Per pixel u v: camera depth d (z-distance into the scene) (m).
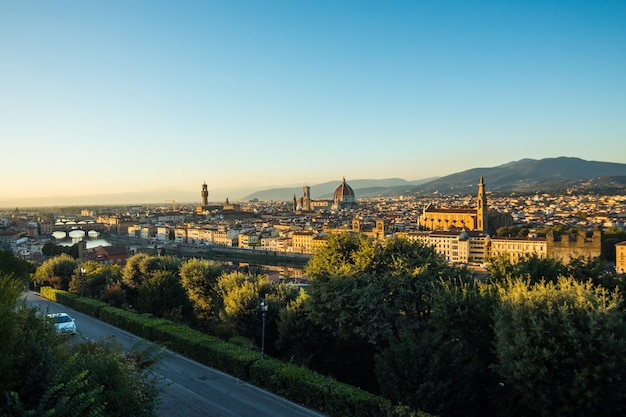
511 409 29.33
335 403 29.19
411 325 37.81
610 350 25.12
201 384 34.94
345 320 40.03
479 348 32.06
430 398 27.44
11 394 15.80
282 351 46.41
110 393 19.48
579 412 25.39
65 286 86.75
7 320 19.06
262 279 61.31
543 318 27.08
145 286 61.62
